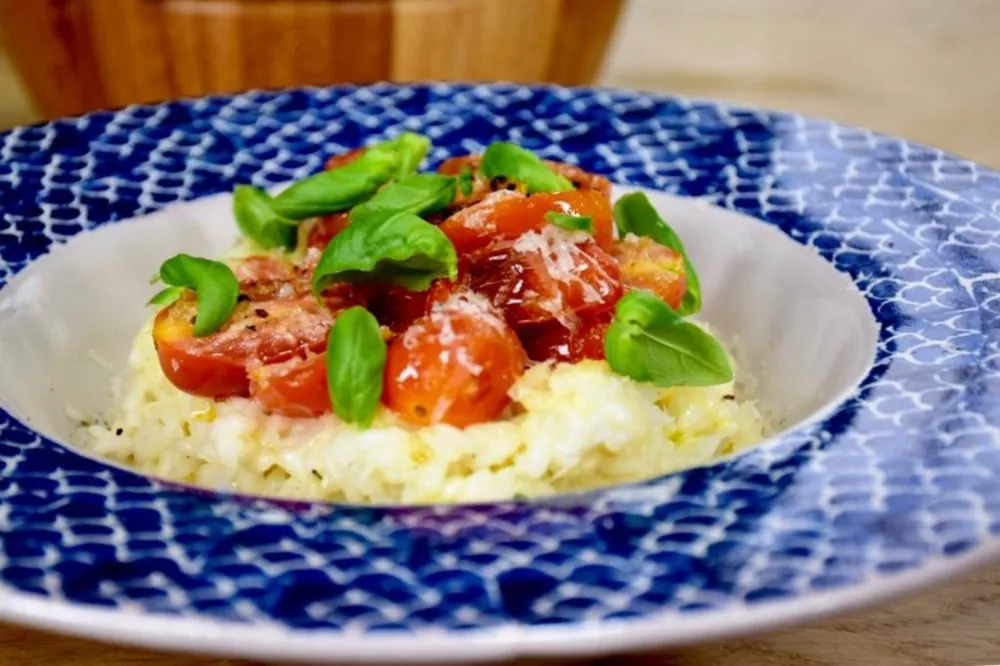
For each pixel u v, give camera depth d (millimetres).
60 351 507
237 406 461
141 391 484
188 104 582
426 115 589
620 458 452
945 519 386
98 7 651
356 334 441
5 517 395
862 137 567
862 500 394
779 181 551
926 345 464
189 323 466
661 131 580
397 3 658
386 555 383
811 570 374
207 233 549
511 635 361
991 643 422
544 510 398
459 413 444
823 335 503
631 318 448
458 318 446
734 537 385
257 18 652
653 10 1119
